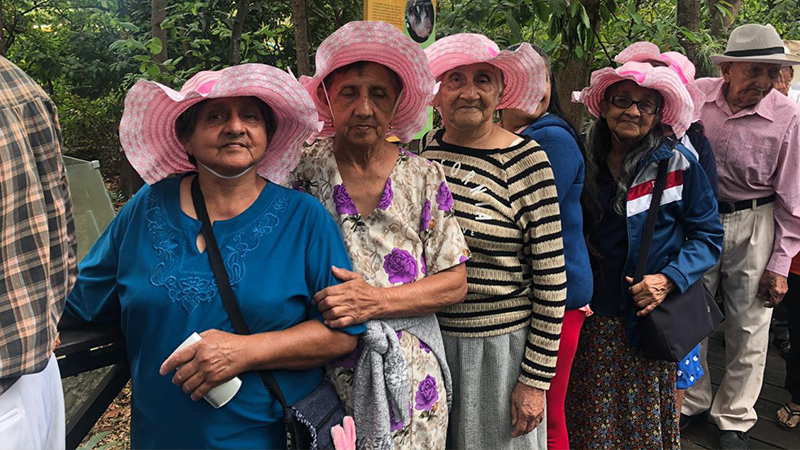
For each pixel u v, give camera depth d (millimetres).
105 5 7418
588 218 2158
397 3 2793
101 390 1440
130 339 1302
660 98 2121
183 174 1403
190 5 4582
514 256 1724
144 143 1365
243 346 1220
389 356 1425
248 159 1284
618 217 2201
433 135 1876
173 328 1249
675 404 2232
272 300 1268
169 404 1261
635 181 2160
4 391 1038
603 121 2320
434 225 1545
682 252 2178
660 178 2164
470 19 3096
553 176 1699
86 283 1377
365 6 2711
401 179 1547
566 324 1885
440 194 1554
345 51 1443
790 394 3340
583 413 2281
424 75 1501
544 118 1962
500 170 1693
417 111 1607
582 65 3396
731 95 2852
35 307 1049
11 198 1021
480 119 1681
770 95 2793
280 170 1476
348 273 1377
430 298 1486
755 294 2836
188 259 1278
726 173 2869
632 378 2195
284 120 1384
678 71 2588
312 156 1576
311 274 1361
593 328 2238
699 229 2199
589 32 3111
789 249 2760
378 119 1479
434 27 3020
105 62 7680
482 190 1682
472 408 1734
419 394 1524
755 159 2771
